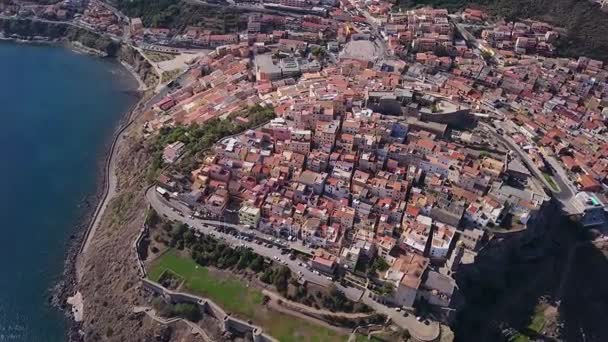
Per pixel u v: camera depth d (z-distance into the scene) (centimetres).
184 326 19700
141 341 19762
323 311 19038
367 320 18575
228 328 19162
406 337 17925
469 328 19950
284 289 19750
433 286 18788
